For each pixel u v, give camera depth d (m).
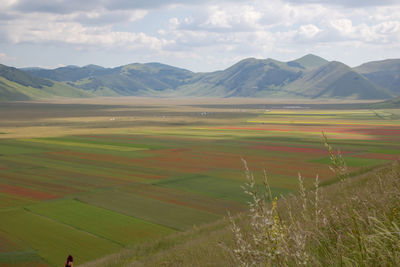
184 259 11.41
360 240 3.55
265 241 3.39
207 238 16.03
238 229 3.78
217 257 7.99
